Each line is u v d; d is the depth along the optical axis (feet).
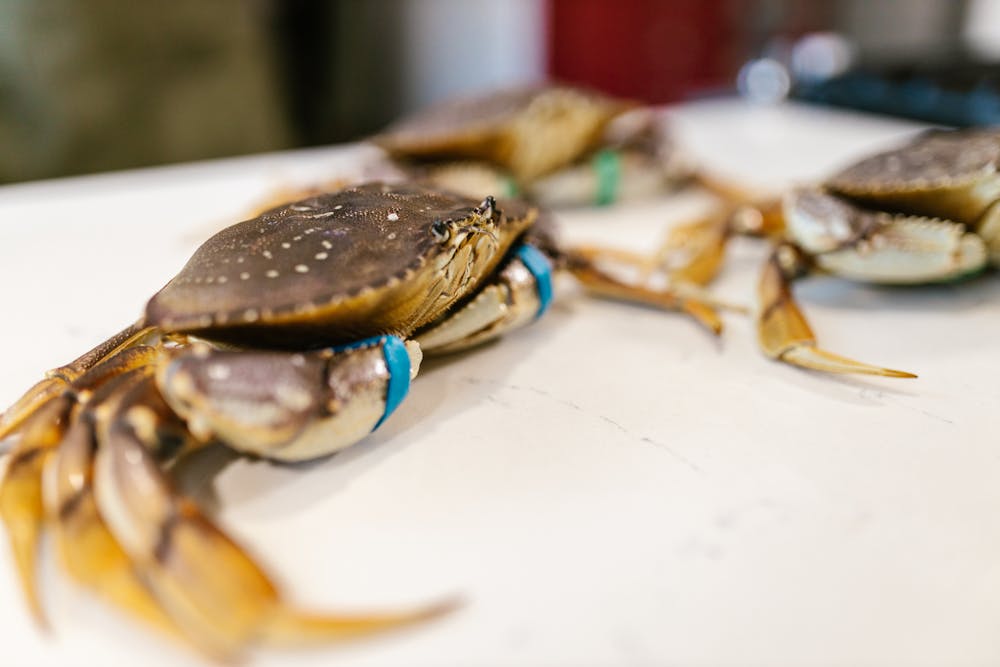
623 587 0.83
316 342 1.00
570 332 1.36
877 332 1.32
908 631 0.78
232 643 0.73
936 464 0.99
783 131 2.60
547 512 0.93
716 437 1.06
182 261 1.59
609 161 2.01
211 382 0.85
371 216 1.03
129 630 0.79
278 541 0.89
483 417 1.11
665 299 1.40
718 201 2.05
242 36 3.24
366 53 3.98
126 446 0.80
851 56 3.04
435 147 1.92
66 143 2.90
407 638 0.78
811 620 0.79
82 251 1.69
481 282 1.20
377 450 1.04
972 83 2.48
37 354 1.27
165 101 3.08
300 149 4.09
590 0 3.27
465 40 3.57
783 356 1.22
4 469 0.98
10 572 0.86
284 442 0.89
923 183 1.27
